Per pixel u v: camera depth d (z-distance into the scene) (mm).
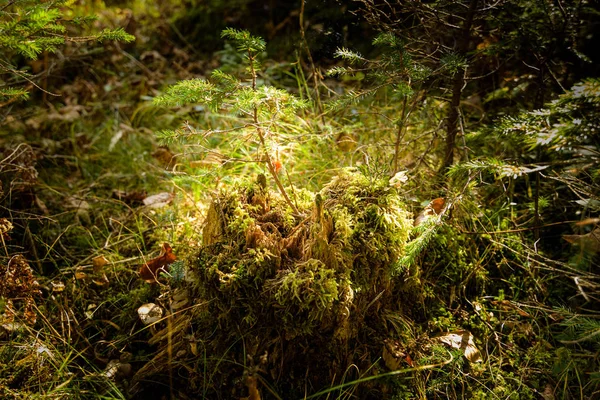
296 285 705
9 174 1087
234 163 1115
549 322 883
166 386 783
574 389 788
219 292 739
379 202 803
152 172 1260
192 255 764
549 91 1092
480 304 889
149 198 1136
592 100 782
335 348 755
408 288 839
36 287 867
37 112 1386
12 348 803
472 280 921
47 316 877
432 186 1022
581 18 1129
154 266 895
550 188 1040
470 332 850
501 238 954
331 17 1422
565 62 1105
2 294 825
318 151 1141
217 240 783
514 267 956
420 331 831
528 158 1071
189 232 989
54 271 985
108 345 832
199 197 1089
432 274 905
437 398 779
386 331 809
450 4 985
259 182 840
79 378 791
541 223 1004
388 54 930
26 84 1420
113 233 1073
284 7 1853
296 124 1180
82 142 1379
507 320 883
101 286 946
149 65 1709
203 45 1831
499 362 821
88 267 982
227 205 805
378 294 793
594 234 798
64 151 1344
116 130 1412
